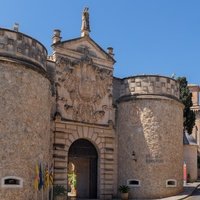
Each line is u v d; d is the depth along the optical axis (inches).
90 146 1257.4
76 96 1208.8
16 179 901.8
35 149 958.4
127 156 1288.1
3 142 898.1
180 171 1331.2
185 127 1854.1
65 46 1210.6
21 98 940.0
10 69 933.2
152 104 1298.0
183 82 1840.6
